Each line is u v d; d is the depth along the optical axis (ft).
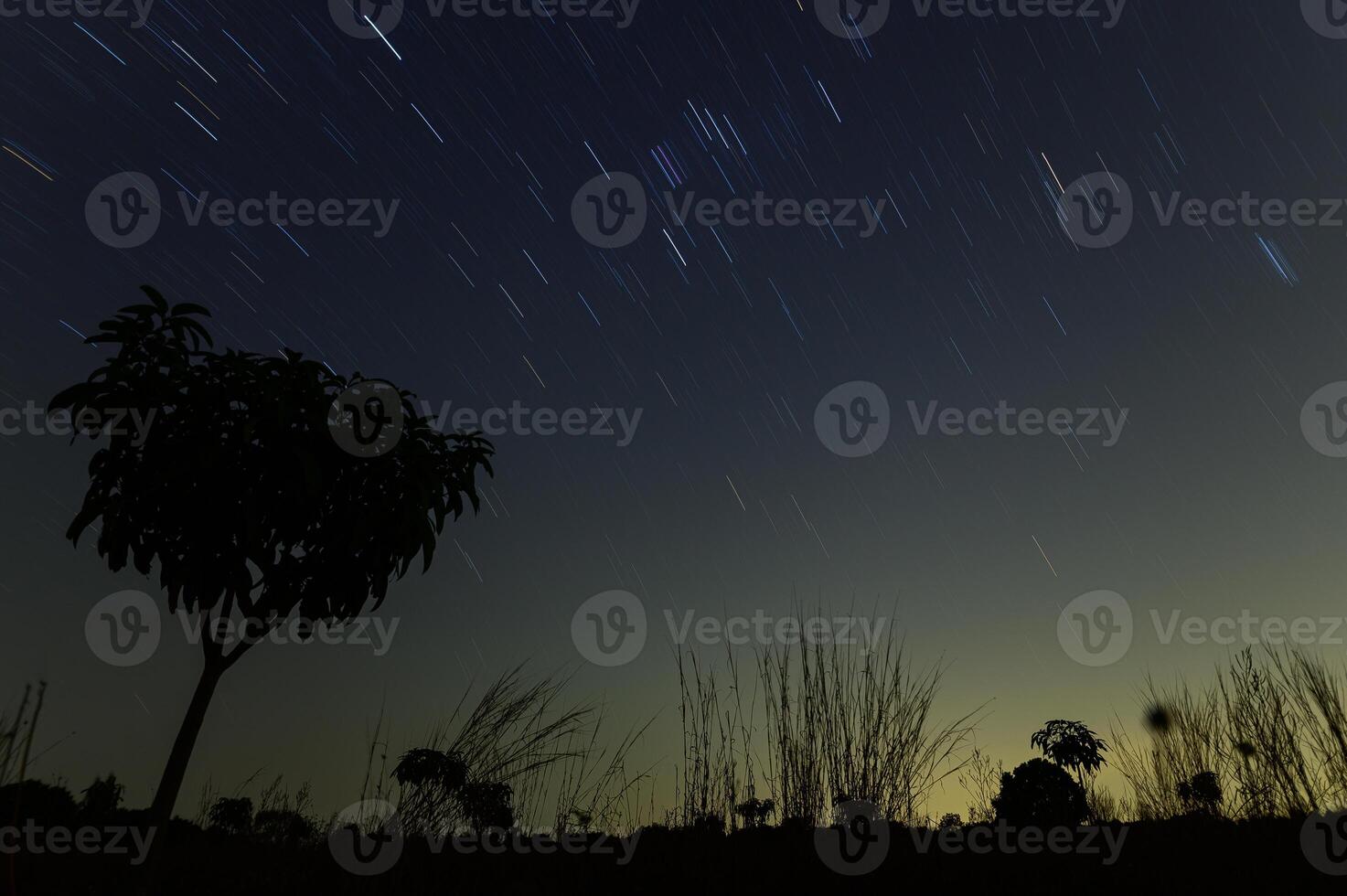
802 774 17.87
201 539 14.43
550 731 16.97
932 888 14.29
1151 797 19.08
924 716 18.31
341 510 15.38
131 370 14.06
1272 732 17.06
